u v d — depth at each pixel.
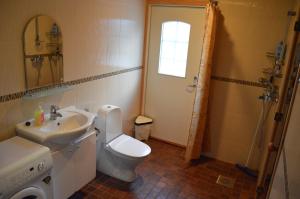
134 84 3.57
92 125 2.41
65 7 2.19
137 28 3.35
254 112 3.08
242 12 2.87
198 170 3.14
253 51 2.92
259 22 2.82
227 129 3.29
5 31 1.75
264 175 2.34
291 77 1.98
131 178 2.76
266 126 3.03
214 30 2.86
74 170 2.25
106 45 2.80
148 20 3.49
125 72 3.28
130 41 3.25
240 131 3.22
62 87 2.31
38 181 1.76
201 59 2.97
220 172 3.14
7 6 1.74
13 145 1.80
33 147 1.79
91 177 2.54
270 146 2.15
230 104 3.20
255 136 3.13
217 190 2.77
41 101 2.15
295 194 0.87
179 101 3.59
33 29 1.94
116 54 3.02
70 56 2.35
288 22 2.68
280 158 1.46
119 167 2.77
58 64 2.24
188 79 3.45
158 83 3.69
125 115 3.50
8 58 1.81
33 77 2.03
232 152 3.33
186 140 3.66
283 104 2.05
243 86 3.07
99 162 2.88
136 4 3.21
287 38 2.71
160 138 3.87
